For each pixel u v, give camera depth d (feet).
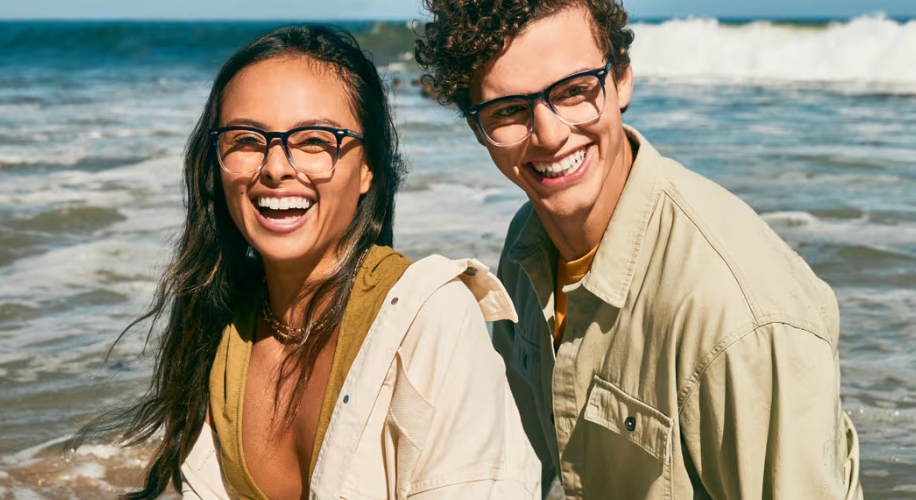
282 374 6.68
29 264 24.82
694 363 7.50
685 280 7.59
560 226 8.43
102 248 26.16
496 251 24.44
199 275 7.07
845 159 40.40
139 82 108.37
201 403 7.02
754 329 7.29
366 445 6.10
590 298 8.30
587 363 8.39
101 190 35.45
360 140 6.54
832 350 7.74
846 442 8.52
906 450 13.76
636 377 7.98
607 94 7.97
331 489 6.06
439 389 5.98
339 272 6.52
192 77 117.70
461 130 52.90
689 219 7.81
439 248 24.73
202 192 6.99
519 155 8.07
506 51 7.79
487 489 5.92
